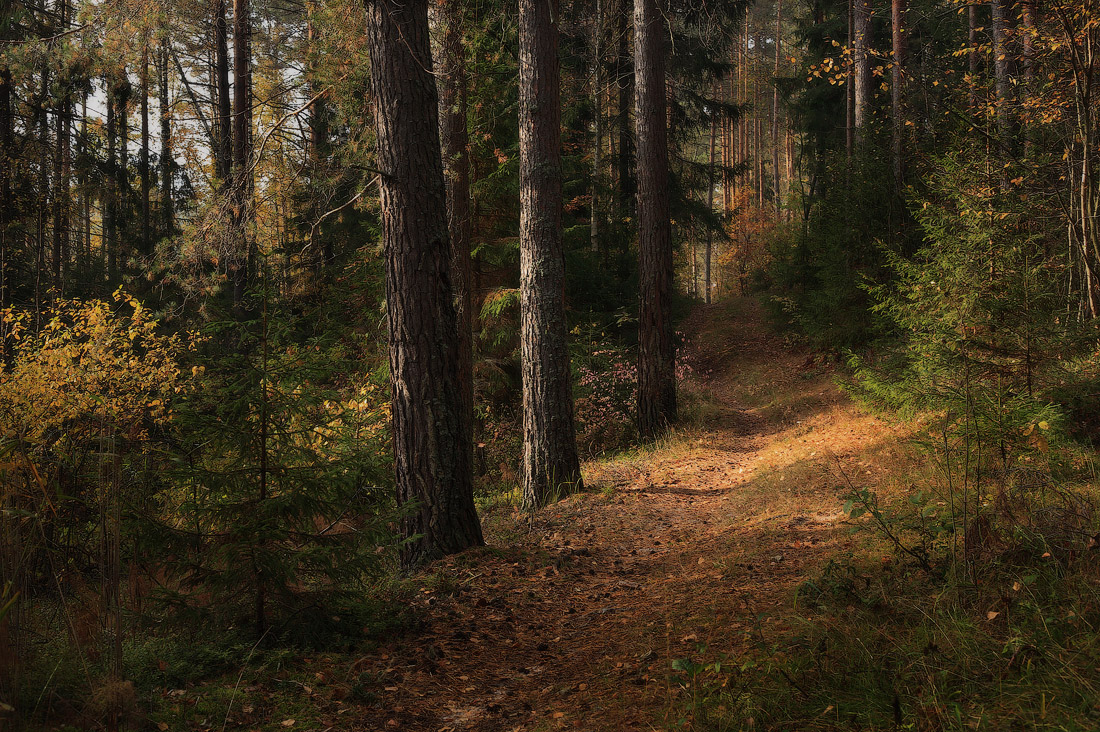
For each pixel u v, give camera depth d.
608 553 6.99
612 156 23.58
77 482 5.45
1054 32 8.16
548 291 10.13
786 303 22.30
